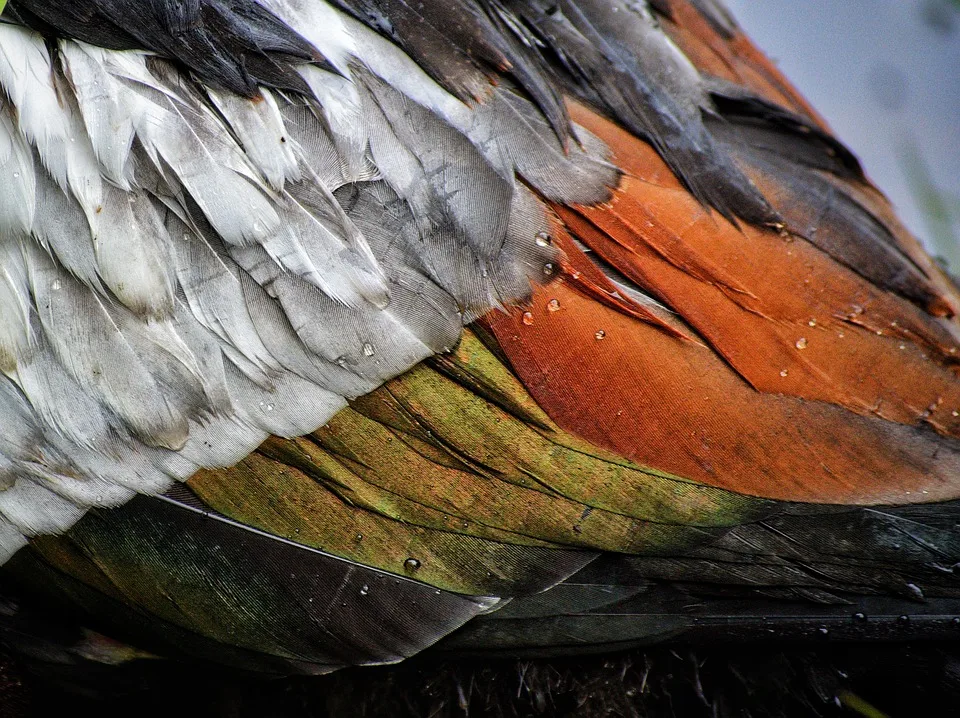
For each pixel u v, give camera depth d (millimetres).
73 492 486
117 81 481
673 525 485
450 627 491
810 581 487
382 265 480
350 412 482
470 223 482
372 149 484
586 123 499
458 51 494
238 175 479
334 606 493
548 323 481
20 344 481
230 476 486
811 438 483
